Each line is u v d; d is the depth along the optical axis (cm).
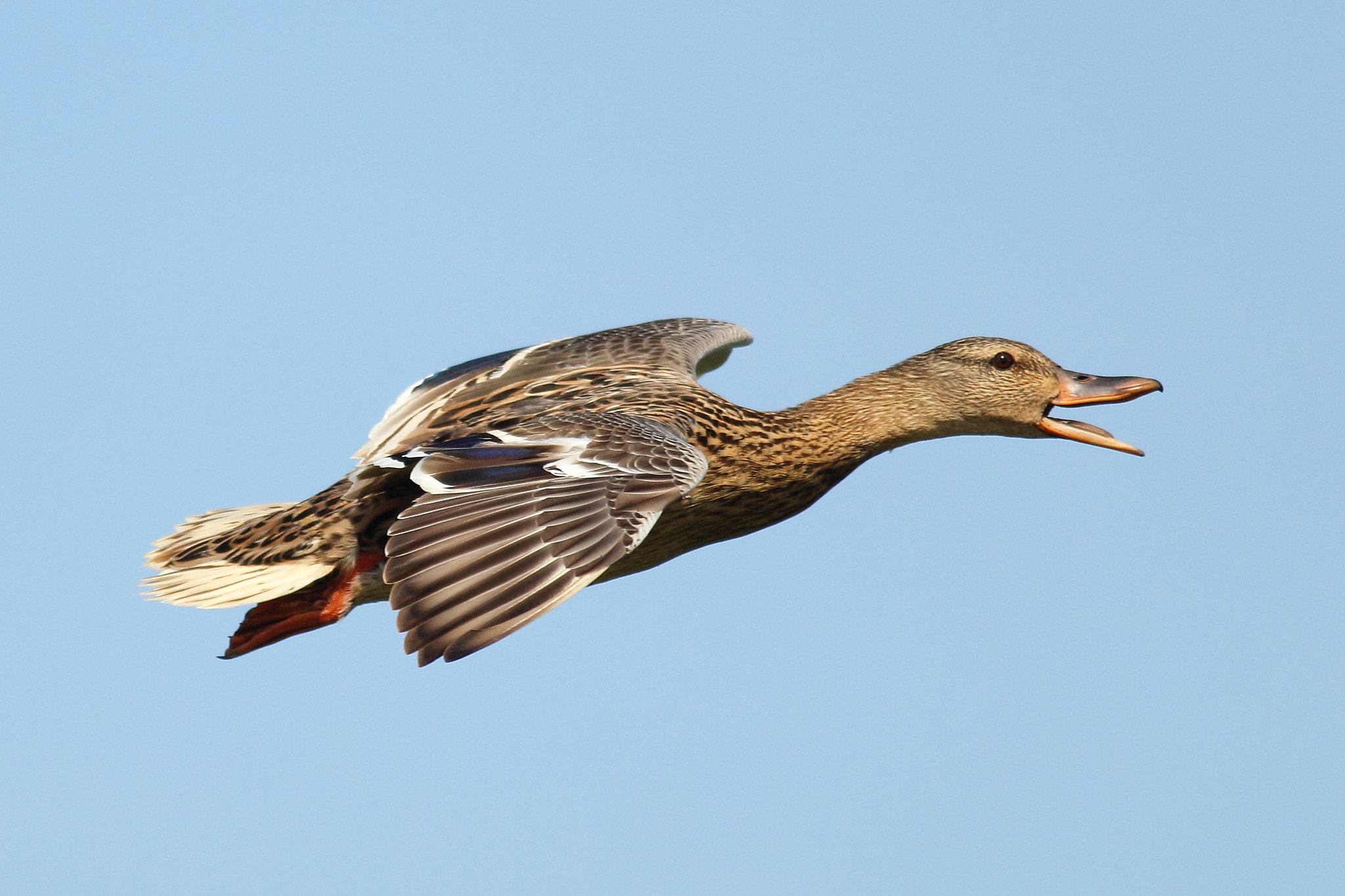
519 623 879
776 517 1427
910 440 1528
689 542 1391
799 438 1432
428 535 912
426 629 866
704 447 1327
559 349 1500
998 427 1541
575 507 941
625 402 1325
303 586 1200
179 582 1206
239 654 1203
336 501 1205
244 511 1383
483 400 1377
